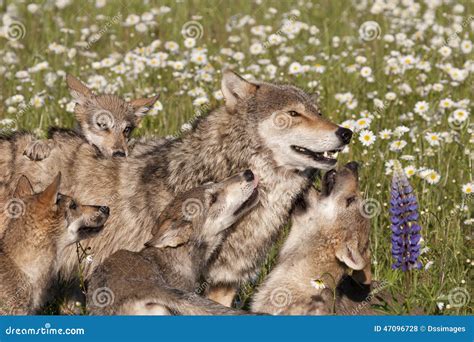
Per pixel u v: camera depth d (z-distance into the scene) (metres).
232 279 11.98
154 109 15.94
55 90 17.92
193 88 17.78
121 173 12.01
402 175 11.36
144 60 18.06
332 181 11.67
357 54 20.06
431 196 14.02
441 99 17.33
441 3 23.61
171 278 10.88
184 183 11.73
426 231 12.99
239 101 11.77
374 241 13.05
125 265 10.33
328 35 21.56
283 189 11.75
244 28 23.00
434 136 14.86
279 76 19.16
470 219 13.26
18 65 19.62
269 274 11.70
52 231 10.71
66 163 12.05
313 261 11.45
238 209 11.34
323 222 11.54
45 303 12.19
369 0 24.45
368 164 14.62
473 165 14.69
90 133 13.40
